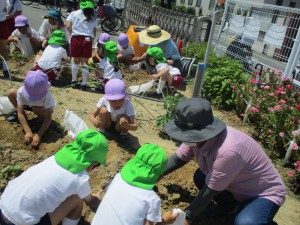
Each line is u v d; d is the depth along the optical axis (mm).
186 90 7426
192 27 10219
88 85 6520
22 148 3953
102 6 14461
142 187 2426
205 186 2766
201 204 2771
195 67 8219
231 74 6695
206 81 6543
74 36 6203
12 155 3748
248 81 6492
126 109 4234
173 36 11359
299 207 3730
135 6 14180
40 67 6016
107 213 2410
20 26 7246
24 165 3631
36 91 3840
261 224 2680
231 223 3318
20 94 3994
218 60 7926
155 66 6922
